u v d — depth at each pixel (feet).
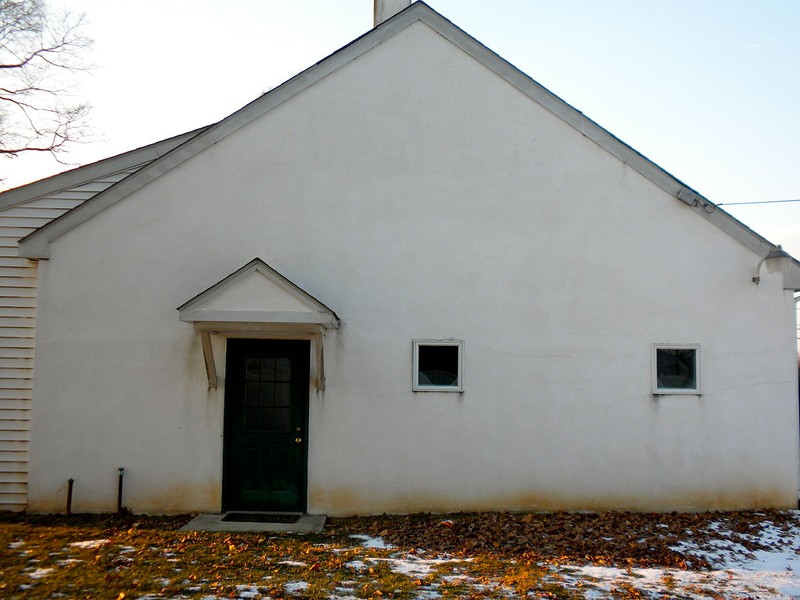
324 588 21.81
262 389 32.09
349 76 32.83
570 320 32.55
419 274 32.37
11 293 32.19
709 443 32.40
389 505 31.53
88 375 31.14
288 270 32.09
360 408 31.76
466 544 26.96
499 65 32.99
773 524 30.19
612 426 32.30
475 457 31.94
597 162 33.04
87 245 31.53
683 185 32.73
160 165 31.94
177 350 31.40
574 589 22.29
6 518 29.84
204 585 21.80
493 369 32.27
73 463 30.89
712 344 32.71
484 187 32.78
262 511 31.58
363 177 32.55
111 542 26.04
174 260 31.73
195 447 31.24
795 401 32.65
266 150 32.40
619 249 32.83
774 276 32.91
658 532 28.89
